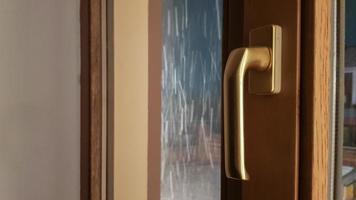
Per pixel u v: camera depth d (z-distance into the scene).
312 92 0.29
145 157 0.60
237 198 0.38
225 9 0.41
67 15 0.59
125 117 0.58
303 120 0.30
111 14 0.57
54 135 0.60
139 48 0.59
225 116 0.30
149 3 0.61
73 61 0.58
